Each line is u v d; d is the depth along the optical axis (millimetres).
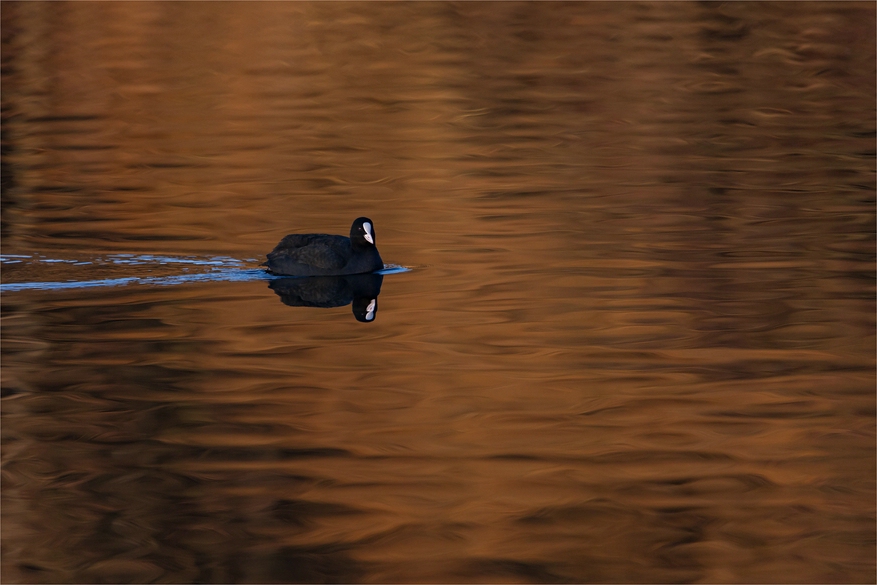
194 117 34562
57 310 16672
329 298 17469
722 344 15008
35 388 13477
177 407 12914
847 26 47688
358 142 31250
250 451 11773
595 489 10930
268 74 40156
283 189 26297
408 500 10742
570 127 32844
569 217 23297
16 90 38469
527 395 13227
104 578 9508
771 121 33562
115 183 27031
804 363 14250
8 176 27844
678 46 44281
